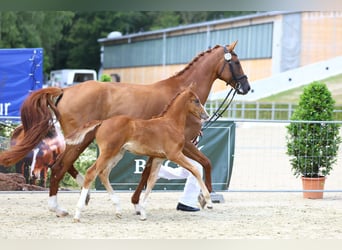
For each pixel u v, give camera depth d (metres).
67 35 76.12
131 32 76.25
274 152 21.45
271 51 41.91
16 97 15.69
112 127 10.18
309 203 13.02
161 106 11.12
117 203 10.73
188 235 9.41
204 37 46.66
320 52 41.19
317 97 13.89
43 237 9.13
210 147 13.05
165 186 13.05
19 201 12.84
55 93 10.85
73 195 13.90
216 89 43.69
